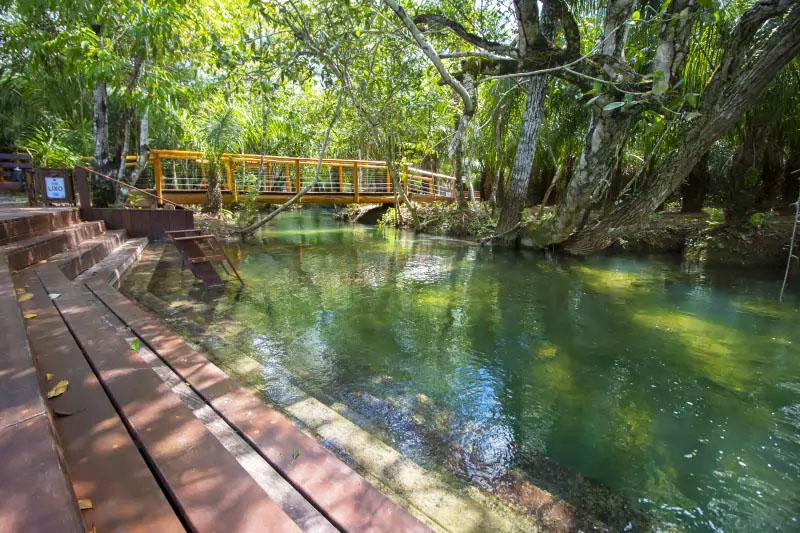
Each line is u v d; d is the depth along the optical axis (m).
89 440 1.42
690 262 7.95
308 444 1.68
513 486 2.08
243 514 1.15
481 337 4.27
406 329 4.44
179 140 14.05
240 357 3.30
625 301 5.55
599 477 2.28
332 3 7.14
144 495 1.18
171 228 9.12
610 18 5.42
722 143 10.68
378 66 9.45
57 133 11.90
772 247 7.54
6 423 1.26
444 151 17.59
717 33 6.12
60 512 0.96
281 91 10.12
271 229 13.84
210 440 1.48
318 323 4.51
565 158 13.63
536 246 9.13
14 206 7.70
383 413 2.71
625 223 6.80
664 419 2.87
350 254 9.09
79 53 7.78
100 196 9.44
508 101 11.41
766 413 2.96
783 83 7.53
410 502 1.83
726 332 4.44
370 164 14.67
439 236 12.10
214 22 9.12
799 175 9.01
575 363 3.70
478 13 8.55
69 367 1.96
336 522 1.28
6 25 8.27
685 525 1.98
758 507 2.11
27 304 2.99
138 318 3.31
